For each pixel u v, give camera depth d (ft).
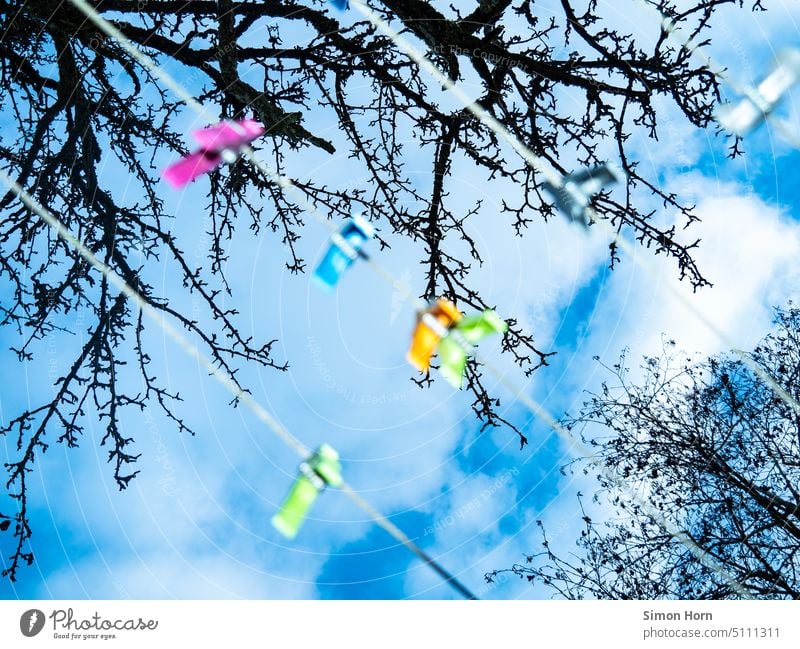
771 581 23.91
